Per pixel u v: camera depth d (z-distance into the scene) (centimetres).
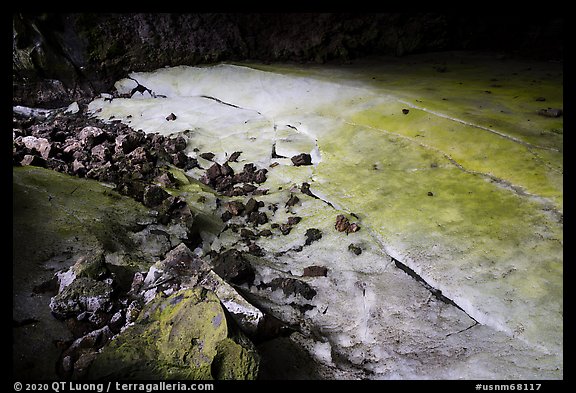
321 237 332
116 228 306
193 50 693
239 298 233
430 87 543
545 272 264
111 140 488
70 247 263
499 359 222
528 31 764
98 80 651
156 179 394
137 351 194
